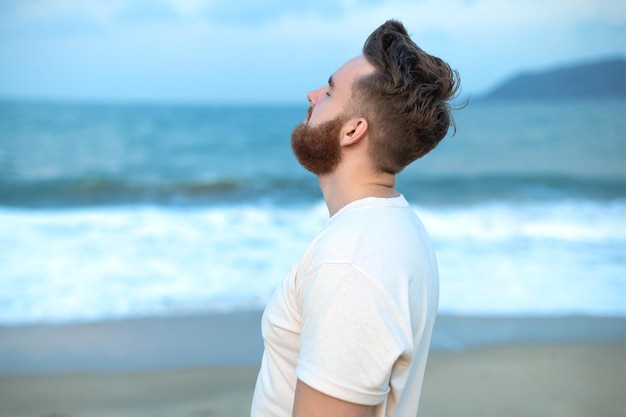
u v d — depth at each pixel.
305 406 1.01
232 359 4.81
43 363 4.69
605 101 56.91
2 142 24.52
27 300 6.10
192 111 39.62
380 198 1.16
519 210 12.70
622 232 9.94
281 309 1.17
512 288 6.75
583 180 17.05
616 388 4.25
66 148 23.09
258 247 8.34
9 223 10.05
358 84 1.17
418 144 1.17
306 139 1.21
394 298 1.03
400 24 1.22
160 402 4.05
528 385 4.29
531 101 63.53
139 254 7.93
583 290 6.73
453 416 3.76
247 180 15.55
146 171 18.70
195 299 6.18
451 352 4.96
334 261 1.05
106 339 5.17
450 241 9.05
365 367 1.00
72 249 8.15
